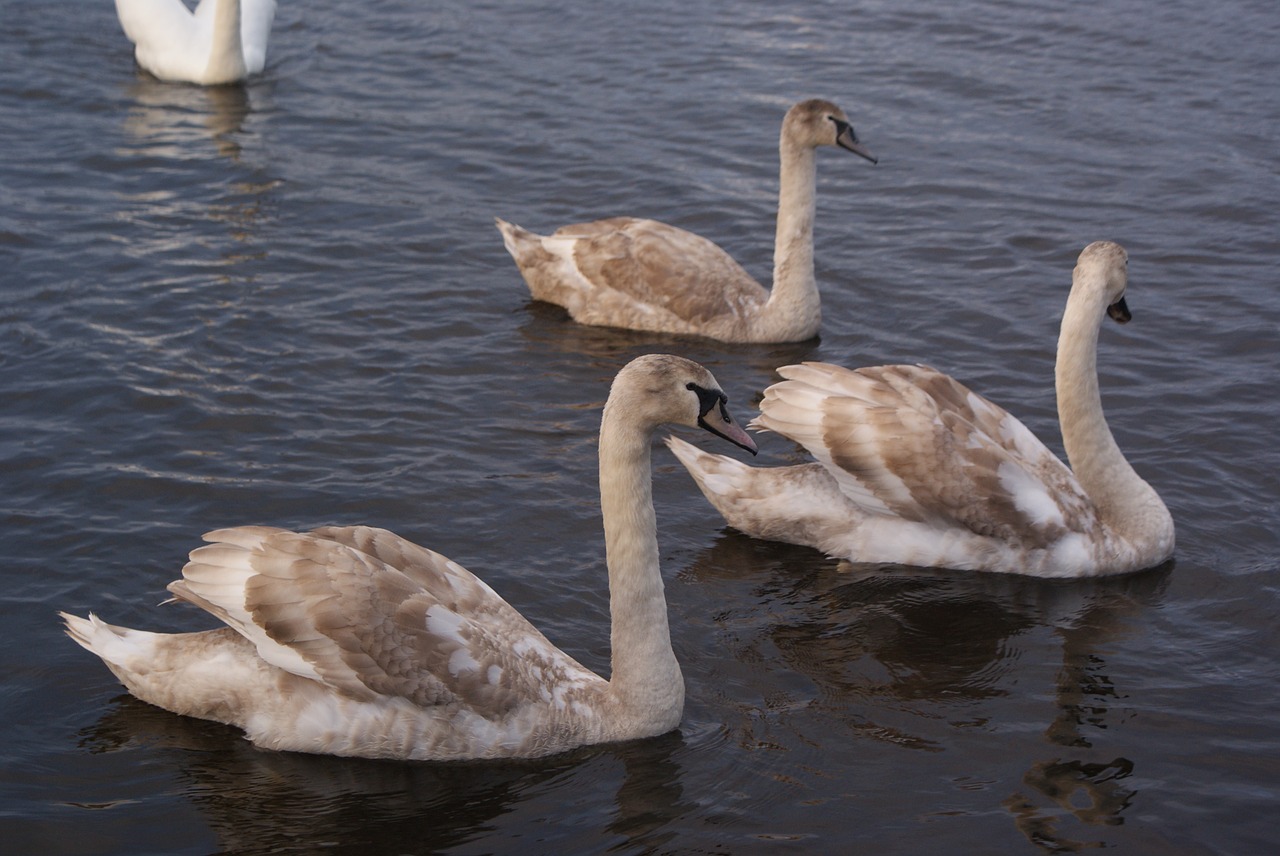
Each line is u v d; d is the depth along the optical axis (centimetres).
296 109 1927
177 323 1361
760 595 1029
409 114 1922
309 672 805
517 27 2241
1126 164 1819
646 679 857
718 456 1113
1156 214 1688
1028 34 2252
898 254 1600
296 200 1655
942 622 1003
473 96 1984
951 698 916
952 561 1067
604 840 780
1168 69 2119
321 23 2250
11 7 2277
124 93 1964
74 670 895
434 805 803
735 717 891
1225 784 836
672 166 1797
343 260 1523
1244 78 2086
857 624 997
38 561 999
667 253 1454
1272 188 1748
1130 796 824
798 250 1412
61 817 779
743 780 831
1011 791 827
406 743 828
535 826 790
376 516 1080
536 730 839
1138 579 1062
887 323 1456
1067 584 1056
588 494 1123
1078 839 789
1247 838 793
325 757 834
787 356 1401
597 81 2042
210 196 1652
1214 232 1644
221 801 797
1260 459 1198
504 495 1116
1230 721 892
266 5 2083
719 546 1091
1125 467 1079
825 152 1866
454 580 871
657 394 820
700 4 2358
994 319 1455
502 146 1833
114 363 1278
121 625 938
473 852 769
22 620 938
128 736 842
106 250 1501
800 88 2033
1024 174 1794
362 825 785
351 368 1309
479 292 1488
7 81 1978
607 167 1784
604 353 1389
